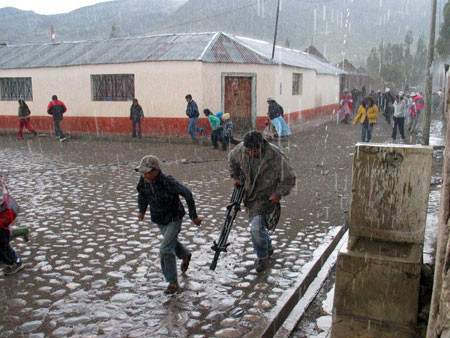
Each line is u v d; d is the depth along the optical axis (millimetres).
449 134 2246
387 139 17500
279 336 3824
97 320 3984
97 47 20453
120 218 7105
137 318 4020
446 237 2152
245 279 4828
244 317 4016
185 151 14594
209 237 6195
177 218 4488
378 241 3570
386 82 54062
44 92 20344
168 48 18047
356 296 3379
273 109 16391
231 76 17359
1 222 4754
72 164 12383
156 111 17688
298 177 10211
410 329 3271
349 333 3436
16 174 10875
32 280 4820
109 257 5469
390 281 3271
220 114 14820
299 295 4594
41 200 8273
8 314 4086
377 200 3516
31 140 18500
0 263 5234
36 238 6148
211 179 10125
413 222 3457
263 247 4957
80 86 19328
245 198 4980
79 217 7156
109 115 18812
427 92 13719
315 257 5430
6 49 23844
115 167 11852
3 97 21844
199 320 3975
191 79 16766
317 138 18188
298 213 7328
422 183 3387
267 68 18141
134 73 17891
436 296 2188
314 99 24938
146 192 4391
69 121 19859
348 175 10430
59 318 4020
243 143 4867
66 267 5164
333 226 6668
